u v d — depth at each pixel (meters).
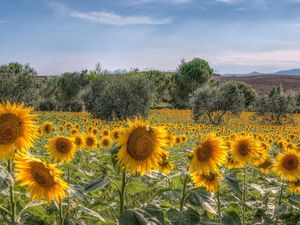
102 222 3.62
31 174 2.93
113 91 30.55
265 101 39.19
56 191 2.97
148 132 3.19
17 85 37.56
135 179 3.52
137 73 34.06
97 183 3.34
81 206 3.40
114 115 30.92
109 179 3.36
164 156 4.00
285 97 38.81
